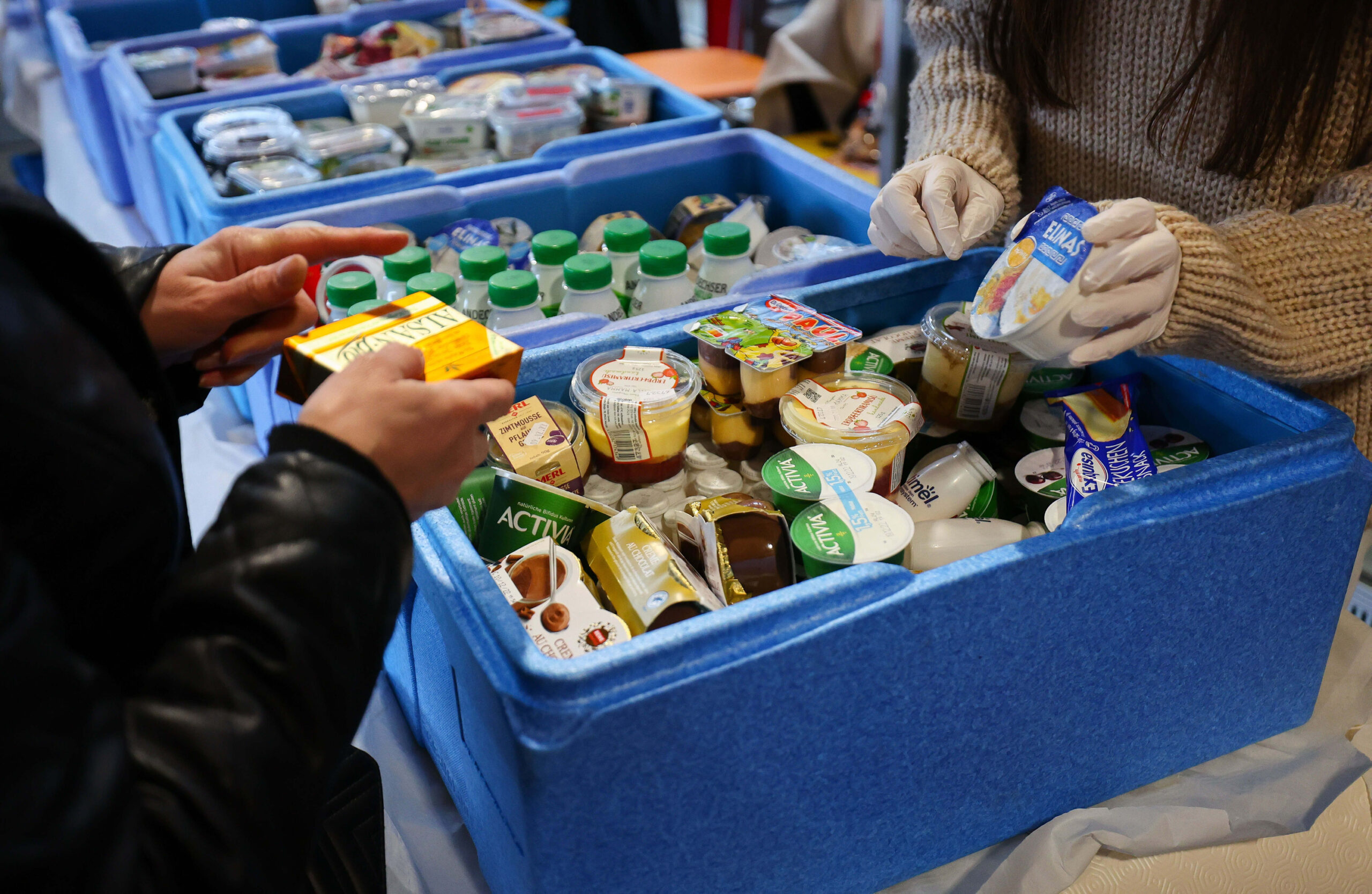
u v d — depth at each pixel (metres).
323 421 0.51
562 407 0.94
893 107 1.90
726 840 0.68
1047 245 0.75
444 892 0.80
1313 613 0.84
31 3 2.84
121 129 2.00
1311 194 0.92
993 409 0.99
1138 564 0.73
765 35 3.43
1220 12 0.82
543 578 0.75
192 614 0.44
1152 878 0.77
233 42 2.10
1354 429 0.81
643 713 0.59
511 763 0.60
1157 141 0.98
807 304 1.06
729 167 1.60
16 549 0.38
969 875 0.80
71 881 0.35
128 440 0.45
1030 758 0.78
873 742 0.70
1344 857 0.78
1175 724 0.83
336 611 0.45
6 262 0.42
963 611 0.68
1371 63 0.85
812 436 0.89
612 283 1.20
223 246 0.74
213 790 0.41
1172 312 0.74
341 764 0.77
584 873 0.64
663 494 0.91
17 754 0.34
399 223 1.38
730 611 0.63
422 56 2.19
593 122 1.86
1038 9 1.00
